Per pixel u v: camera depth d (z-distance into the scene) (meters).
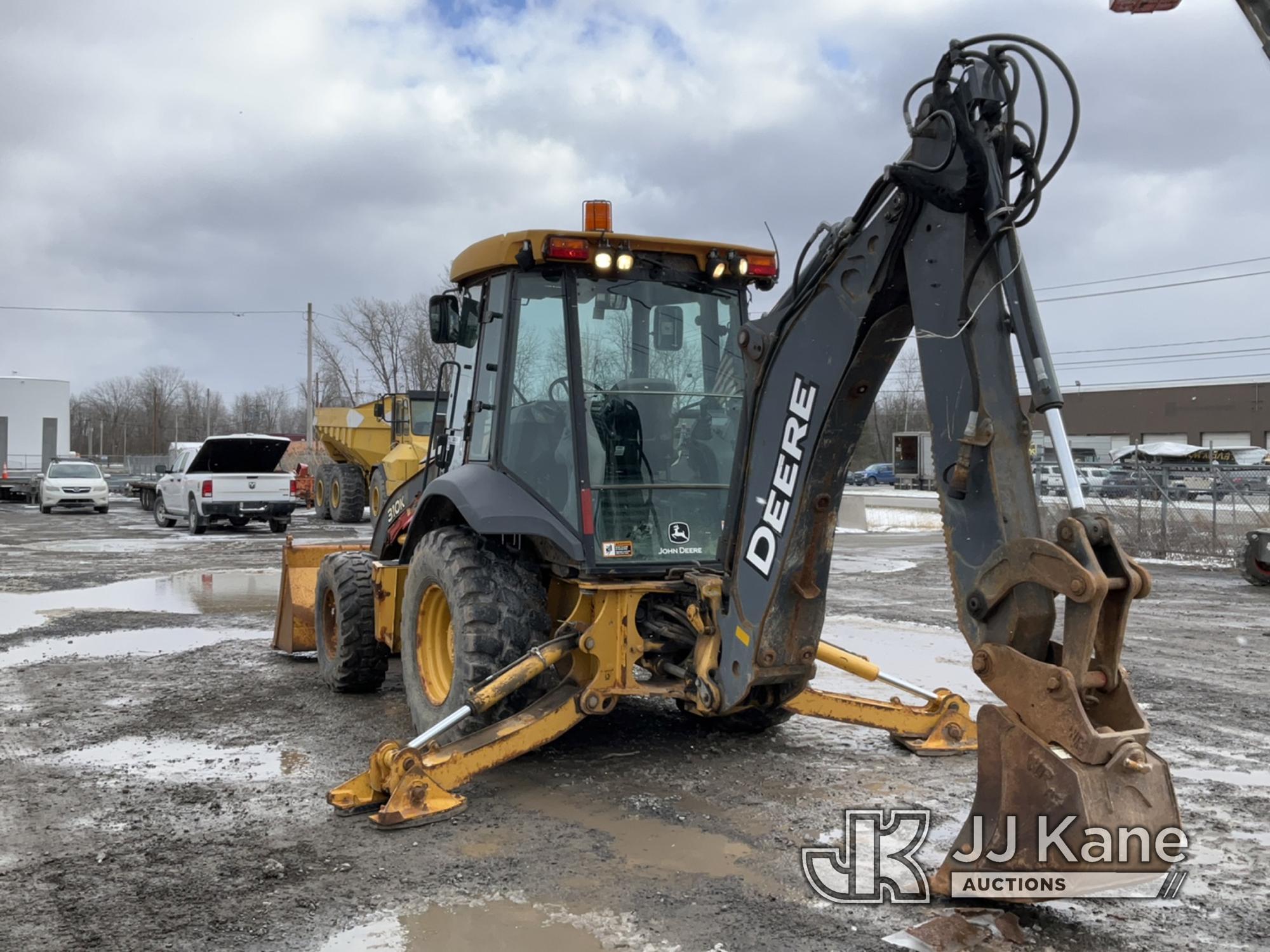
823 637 9.58
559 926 3.57
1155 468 21.72
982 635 3.18
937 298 3.32
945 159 3.24
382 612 6.70
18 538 20.53
